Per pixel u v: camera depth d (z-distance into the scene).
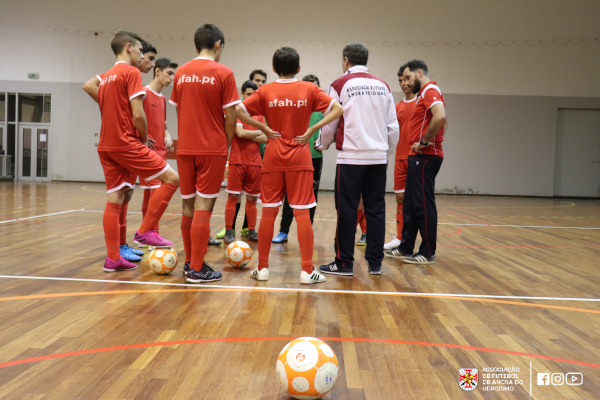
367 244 3.12
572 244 4.54
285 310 2.26
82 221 5.20
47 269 2.96
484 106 13.51
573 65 13.24
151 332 1.92
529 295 2.64
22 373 1.52
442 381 1.54
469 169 13.66
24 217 5.42
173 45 13.57
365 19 13.48
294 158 2.76
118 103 2.86
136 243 3.91
